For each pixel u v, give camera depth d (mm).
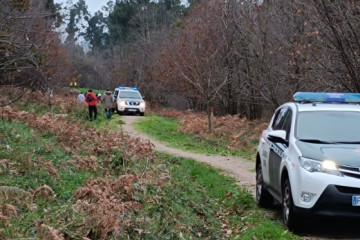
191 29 30297
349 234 7098
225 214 8695
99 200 6848
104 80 68375
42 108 24734
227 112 31828
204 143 20000
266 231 6949
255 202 9484
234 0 27922
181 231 6895
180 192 9289
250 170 13531
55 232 5445
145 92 47312
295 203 6859
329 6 12539
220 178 11789
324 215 6617
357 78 12719
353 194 6527
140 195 7973
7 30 10422
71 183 8164
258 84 26281
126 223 6246
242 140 20344
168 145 19188
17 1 10672
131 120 28359
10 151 9062
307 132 7664
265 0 25062
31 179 7809
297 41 18281
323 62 13938
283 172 7480
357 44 12250
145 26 62938
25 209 6348
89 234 5926
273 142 8336
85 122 23031
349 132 7637
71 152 11000
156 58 43281
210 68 23984
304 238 6867
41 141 11188
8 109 14258
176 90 37906
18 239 5246
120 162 10750
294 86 20531
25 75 17094
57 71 35000
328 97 8609
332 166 6711
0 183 7215
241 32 26156
